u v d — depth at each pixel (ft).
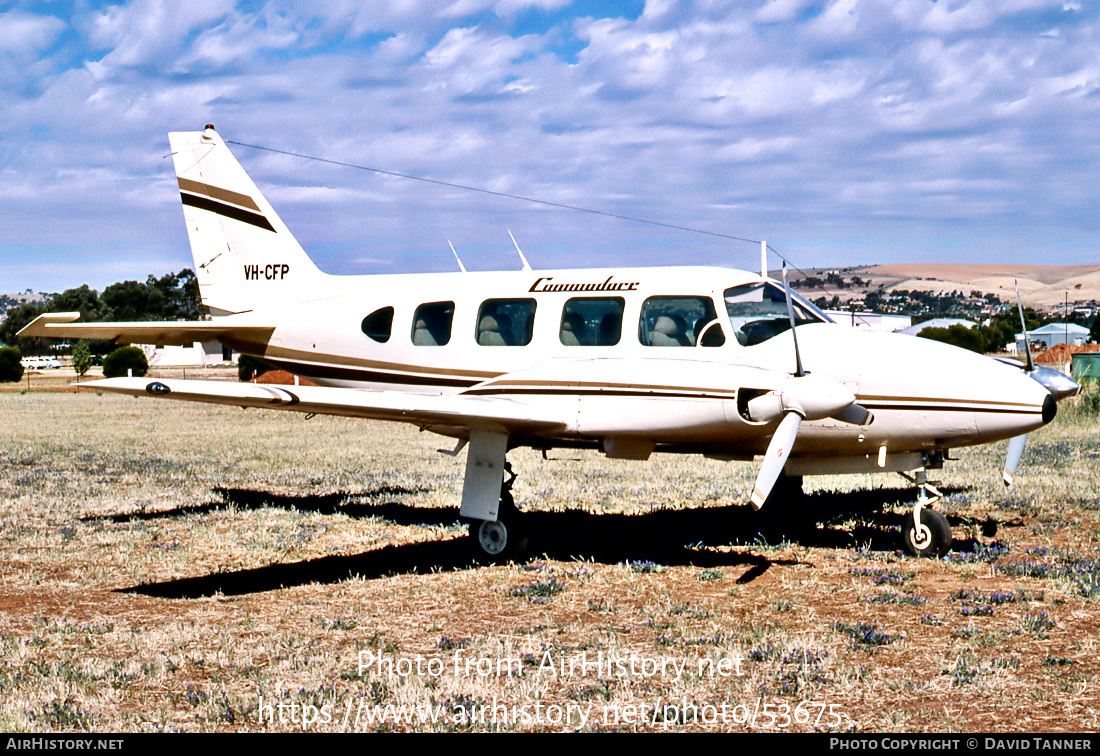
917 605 21.54
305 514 35.06
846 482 41.04
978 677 16.57
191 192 37.81
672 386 24.67
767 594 22.95
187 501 38.14
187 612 22.24
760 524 32.12
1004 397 24.32
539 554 28.22
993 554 26.11
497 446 26.76
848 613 21.11
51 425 76.48
